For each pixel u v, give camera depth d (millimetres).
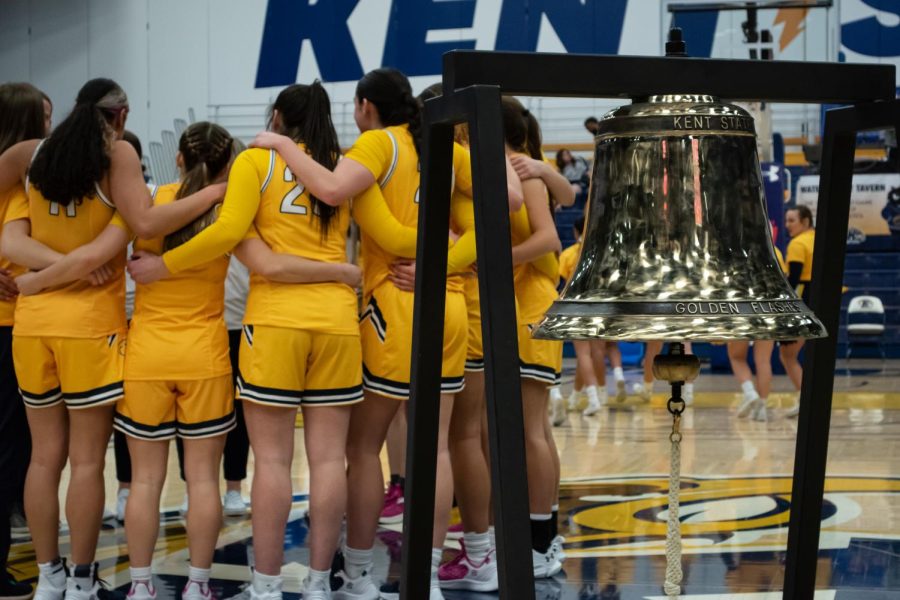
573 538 4711
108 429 3605
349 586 3631
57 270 3391
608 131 1692
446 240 1728
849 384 11672
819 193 1943
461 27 15633
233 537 4832
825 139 1912
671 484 1646
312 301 3312
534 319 3842
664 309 1565
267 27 15977
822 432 1979
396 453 5344
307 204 3354
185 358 3469
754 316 1575
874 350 14883
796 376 9031
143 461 3535
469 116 1516
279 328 3277
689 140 1658
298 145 3441
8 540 3803
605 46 15336
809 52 12641
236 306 4898
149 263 3373
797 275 9383
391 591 3818
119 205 3428
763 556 4320
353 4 15805
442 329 1745
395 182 3420
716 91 1669
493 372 1470
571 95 1614
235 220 3277
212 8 16062
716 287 1606
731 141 1681
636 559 4297
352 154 3354
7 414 3725
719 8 12797
